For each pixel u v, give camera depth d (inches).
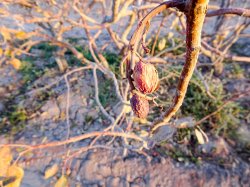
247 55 18.6
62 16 13.7
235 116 14.6
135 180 11.9
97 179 11.9
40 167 12.2
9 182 7.0
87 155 12.5
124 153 12.5
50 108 14.9
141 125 13.3
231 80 16.8
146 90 4.1
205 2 3.5
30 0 13.5
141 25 4.0
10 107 15.0
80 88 15.8
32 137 13.5
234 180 11.9
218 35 16.3
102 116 14.5
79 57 14.4
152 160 12.4
